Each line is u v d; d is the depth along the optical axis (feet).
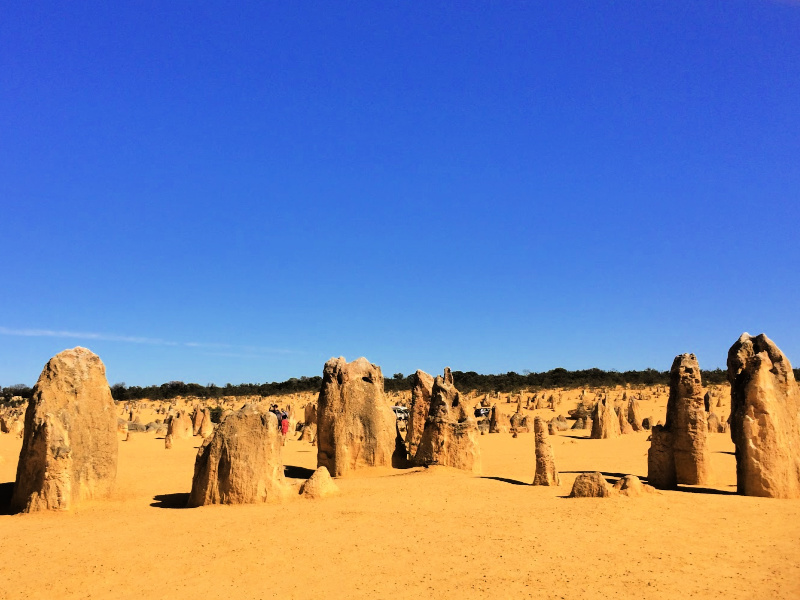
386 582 44.01
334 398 91.40
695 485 77.61
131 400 391.24
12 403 325.62
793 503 66.49
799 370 249.96
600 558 48.57
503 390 354.95
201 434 160.35
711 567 47.14
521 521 58.23
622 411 157.89
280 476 68.03
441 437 88.84
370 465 89.97
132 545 51.98
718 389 261.24
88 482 68.18
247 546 51.19
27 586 44.01
